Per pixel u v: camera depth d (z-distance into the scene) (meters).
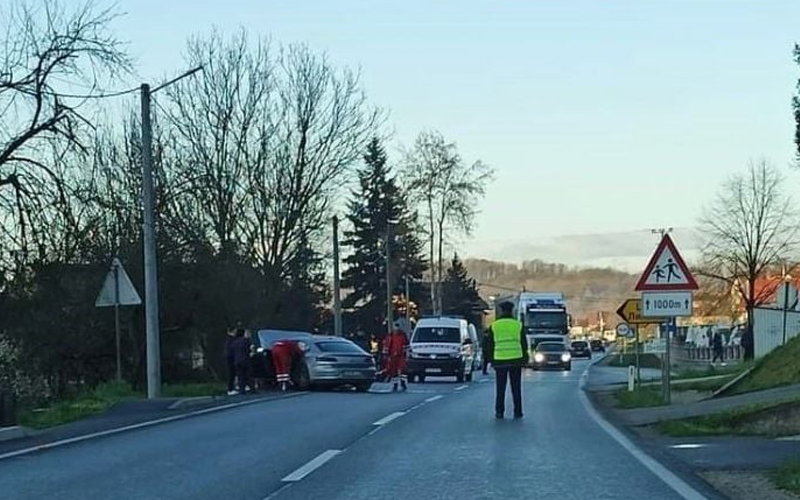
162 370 38.38
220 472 12.63
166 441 16.33
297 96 52.12
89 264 33.91
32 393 29.81
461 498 10.55
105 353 35.12
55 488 11.52
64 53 28.47
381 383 40.72
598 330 128.62
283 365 33.75
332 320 72.56
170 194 40.66
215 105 50.34
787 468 11.67
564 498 10.48
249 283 39.50
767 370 24.25
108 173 39.31
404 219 78.50
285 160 51.72
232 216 49.06
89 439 16.86
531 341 62.19
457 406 23.59
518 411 20.06
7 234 28.00
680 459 13.44
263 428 18.27
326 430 17.73
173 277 36.53
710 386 28.94
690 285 20.23
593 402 25.88
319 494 10.88
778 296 36.50
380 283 83.50
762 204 61.03
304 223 52.09
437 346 42.53
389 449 14.80
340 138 53.19
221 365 39.12
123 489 11.38
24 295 29.61
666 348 22.34
